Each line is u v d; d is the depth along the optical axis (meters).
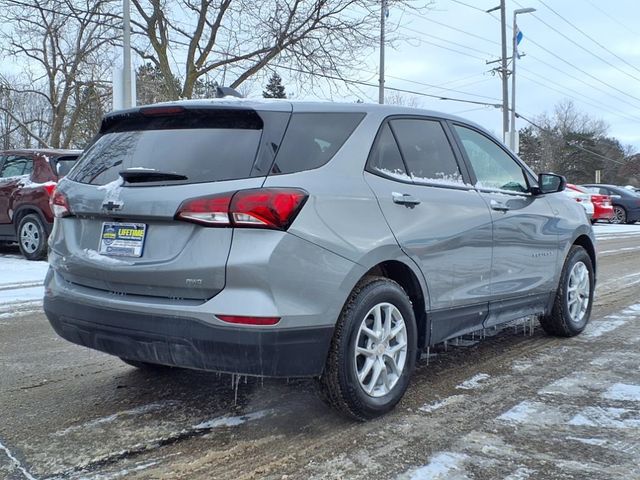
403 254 3.67
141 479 2.91
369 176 3.62
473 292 4.27
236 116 3.42
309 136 3.44
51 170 10.27
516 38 30.52
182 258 3.12
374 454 3.16
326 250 3.22
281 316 3.04
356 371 3.42
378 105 3.97
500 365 4.73
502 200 4.63
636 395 4.04
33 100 27.55
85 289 3.54
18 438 3.38
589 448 3.24
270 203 3.06
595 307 7.05
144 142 3.62
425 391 4.12
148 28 17.84
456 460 3.09
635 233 19.62
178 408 3.82
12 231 10.71
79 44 19.00
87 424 3.57
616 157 87.81
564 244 5.40
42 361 4.84
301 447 3.25
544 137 82.06
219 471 2.99
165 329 3.13
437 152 4.26
